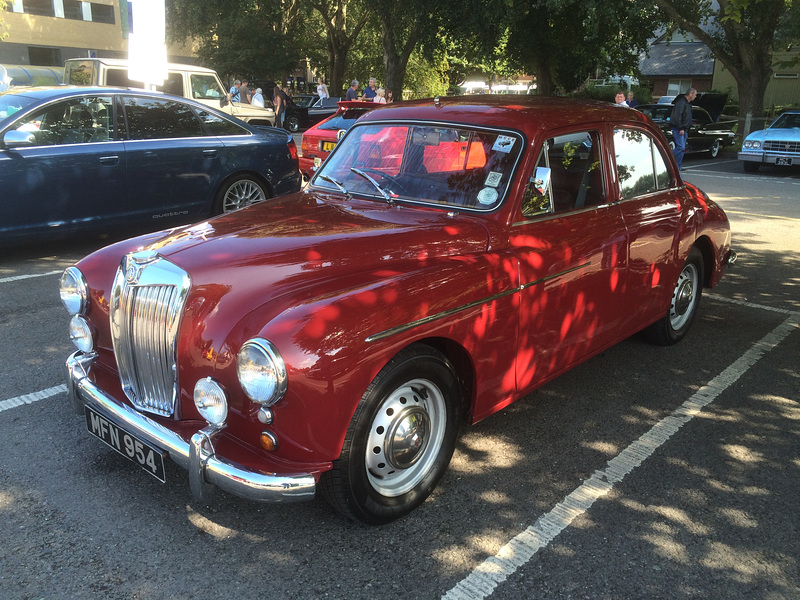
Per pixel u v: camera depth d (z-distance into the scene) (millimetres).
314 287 2602
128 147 6809
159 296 2670
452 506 2998
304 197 3705
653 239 4121
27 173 6176
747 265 7367
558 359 3562
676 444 3594
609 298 3840
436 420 2936
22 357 4398
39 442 3416
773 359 4766
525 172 3275
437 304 2727
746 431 3754
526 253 3203
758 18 20141
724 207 11008
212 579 2510
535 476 3258
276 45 36375
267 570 2564
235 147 7680
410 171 3568
